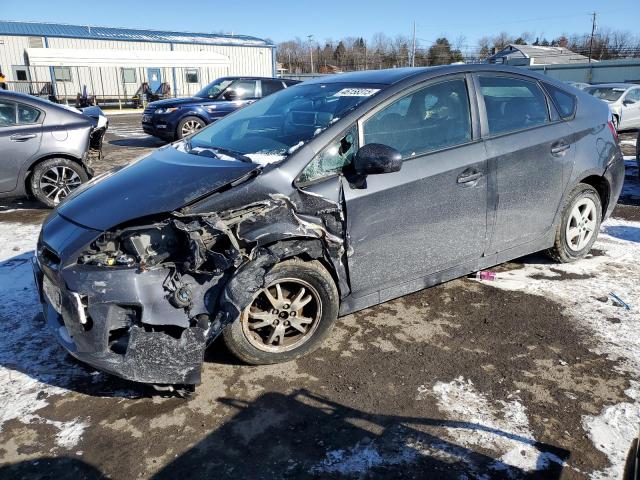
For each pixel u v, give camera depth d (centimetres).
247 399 284
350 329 358
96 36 3303
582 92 450
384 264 333
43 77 3092
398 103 338
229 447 249
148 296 260
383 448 247
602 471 232
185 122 1276
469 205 358
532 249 420
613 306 387
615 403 278
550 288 419
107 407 280
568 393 286
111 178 329
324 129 315
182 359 266
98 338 260
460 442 251
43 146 670
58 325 288
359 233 316
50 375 309
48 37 3127
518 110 393
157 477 232
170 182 293
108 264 262
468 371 308
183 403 281
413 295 410
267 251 281
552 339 342
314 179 305
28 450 249
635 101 1540
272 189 291
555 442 250
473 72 374
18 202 750
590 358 320
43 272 290
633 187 806
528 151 383
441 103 354
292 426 263
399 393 288
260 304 306
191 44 3650
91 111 818
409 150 337
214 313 273
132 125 2039
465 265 375
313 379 301
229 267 271
